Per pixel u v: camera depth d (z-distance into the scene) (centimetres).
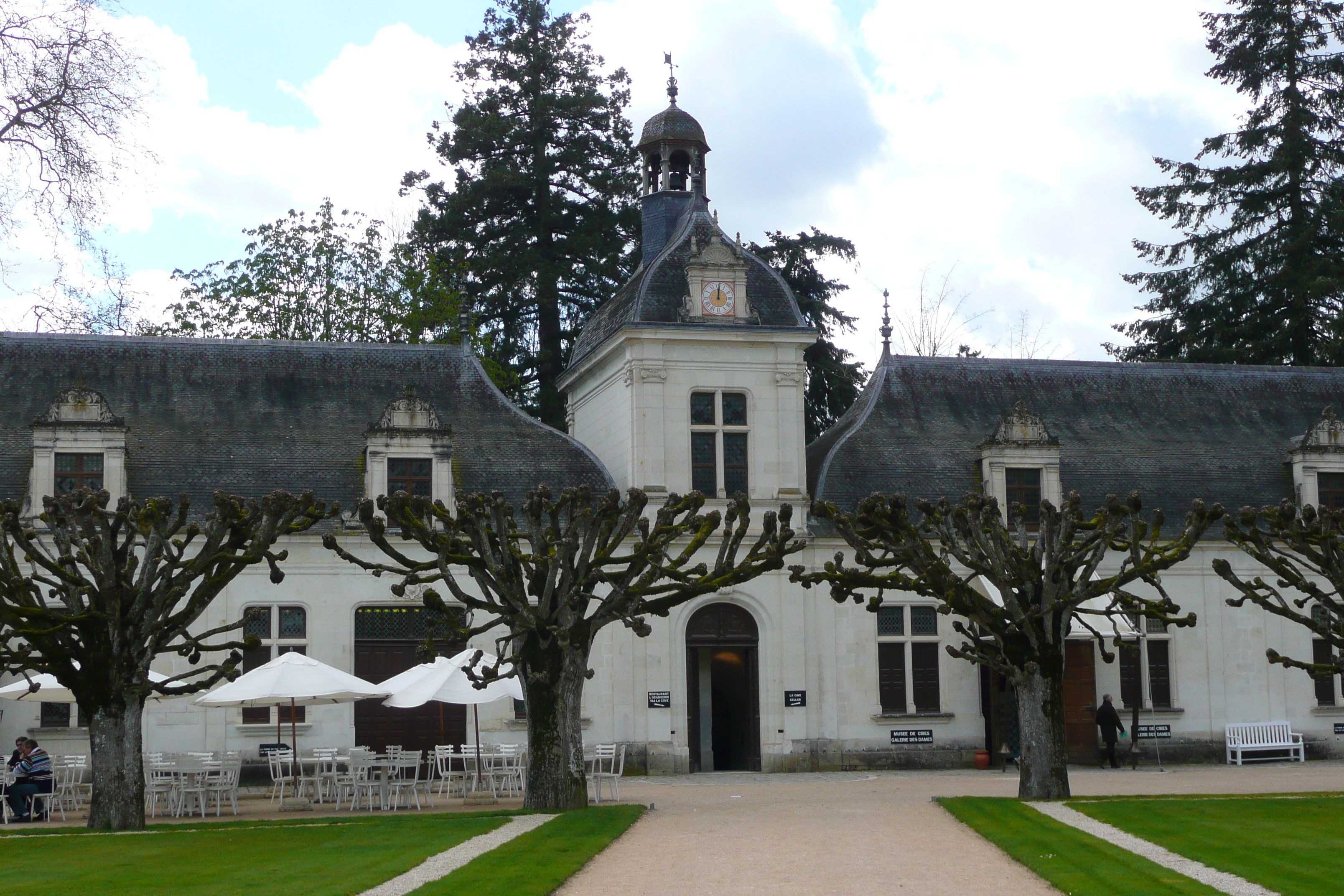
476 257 5319
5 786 2670
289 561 3422
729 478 3703
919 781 3228
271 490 3500
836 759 3650
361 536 3462
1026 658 2492
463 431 3741
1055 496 3841
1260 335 5662
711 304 3725
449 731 3484
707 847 1953
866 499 2541
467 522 2384
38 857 1928
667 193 4069
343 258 5225
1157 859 1802
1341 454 4012
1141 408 4175
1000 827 2091
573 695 2450
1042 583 2478
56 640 2580
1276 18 5594
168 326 5078
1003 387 4138
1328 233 5619
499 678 2444
